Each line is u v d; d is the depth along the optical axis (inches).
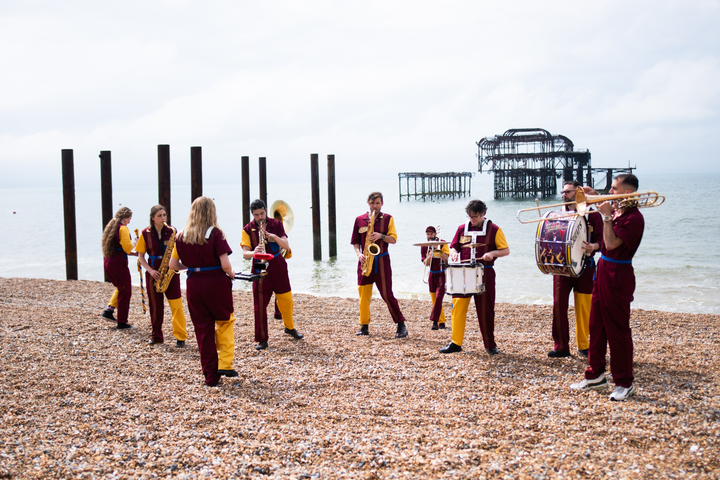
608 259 156.9
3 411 150.4
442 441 129.1
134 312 315.3
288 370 195.3
